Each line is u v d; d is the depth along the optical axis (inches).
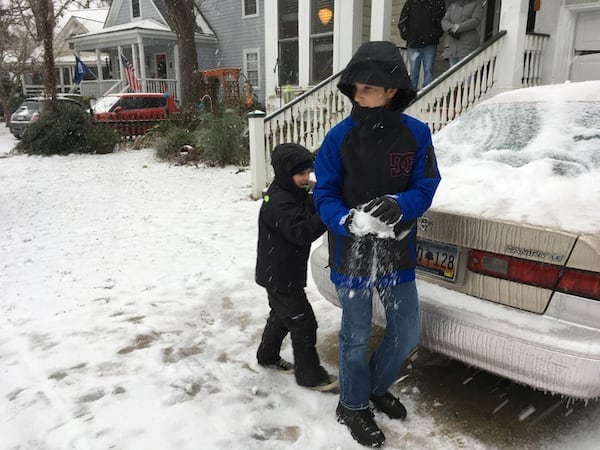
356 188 82.7
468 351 88.2
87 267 186.1
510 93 139.2
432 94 288.7
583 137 114.6
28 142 556.1
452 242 94.0
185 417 99.7
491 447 90.0
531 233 83.9
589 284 79.0
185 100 638.5
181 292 161.9
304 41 445.4
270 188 100.0
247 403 104.2
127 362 120.3
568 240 80.2
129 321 141.9
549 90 133.1
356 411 92.1
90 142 548.4
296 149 95.7
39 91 1262.3
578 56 306.3
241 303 153.6
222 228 236.7
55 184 363.6
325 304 150.6
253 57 914.1
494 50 294.2
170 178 380.5
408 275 86.2
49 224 250.2
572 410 100.3
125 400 105.4
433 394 106.5
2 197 317.7
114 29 984.9
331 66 437.4
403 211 75.6
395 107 83.5
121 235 227.8
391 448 90.2
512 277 86.9
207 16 966.4
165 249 205.8
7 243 218.5
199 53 947.3
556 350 77.9
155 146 510.3
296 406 103.0
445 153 127.3
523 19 289.1
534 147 116.8
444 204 97.2
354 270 83.6
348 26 408.8
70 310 149.3
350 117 84.1
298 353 107.1
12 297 159.6
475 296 92.3
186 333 135.0
